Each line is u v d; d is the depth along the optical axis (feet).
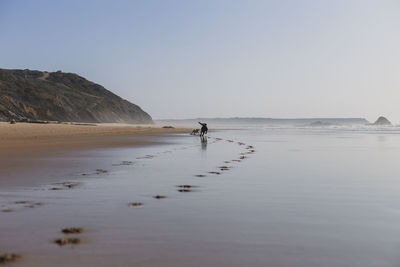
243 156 62.90
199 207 24.71
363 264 14.51
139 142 104.88
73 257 15.05
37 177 37.76
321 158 59.88
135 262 14.51
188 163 51.75
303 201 26.78
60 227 19.69
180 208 24.39
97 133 172.65
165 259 14.85
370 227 19.94
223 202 26.35
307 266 14.23
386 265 14.43
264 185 33.73
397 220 21.49
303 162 53.72
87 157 58.90
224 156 62.69
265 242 17.20
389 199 27.66
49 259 14.79
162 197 28.12
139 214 22.66
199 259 14.88
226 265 14.25
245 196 28.58
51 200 26.81
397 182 35.63
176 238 17.76
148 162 52.70
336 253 15.75
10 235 18.19
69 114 550.77
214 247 16.43
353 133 209.15
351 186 33.30
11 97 500.74
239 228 19.60
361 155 65.87
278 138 138.41
